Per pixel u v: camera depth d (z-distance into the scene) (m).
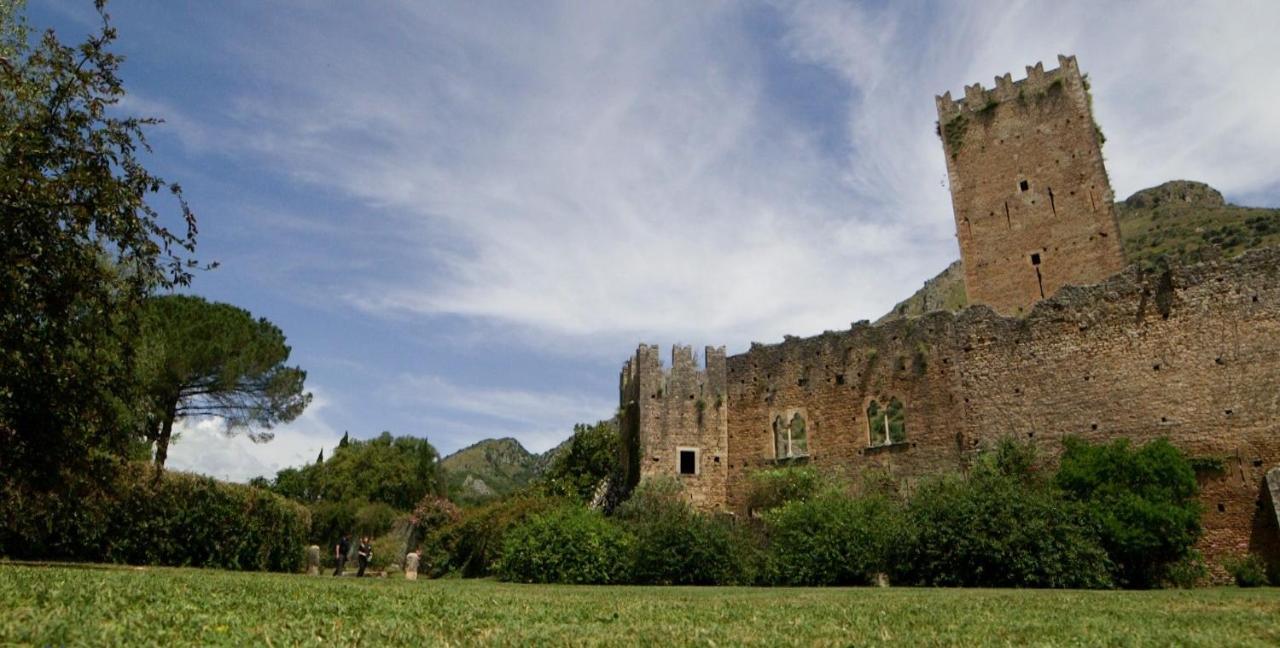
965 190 48.97
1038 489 27.94
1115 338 31.59
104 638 6.27
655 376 41.59
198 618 7.97
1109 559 23.48
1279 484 25.64
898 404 43.06
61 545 25.34
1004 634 9.23
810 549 25.92
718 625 9.84
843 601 14.77
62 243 17.86
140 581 12.59
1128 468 27.64
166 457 39.03
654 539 27.95
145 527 27.64
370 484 67.56
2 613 7.16
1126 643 8.60
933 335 36.47
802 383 39.84
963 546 23.28
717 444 40.91
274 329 46.03
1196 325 29.84
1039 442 32.28
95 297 19.12
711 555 26.84
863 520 26.44
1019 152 47.78
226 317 42.06
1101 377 31.52
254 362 42.31
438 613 10.17
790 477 36.50
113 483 24.72
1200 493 28.06
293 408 45.28
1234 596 16.89
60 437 19.27
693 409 41.34
